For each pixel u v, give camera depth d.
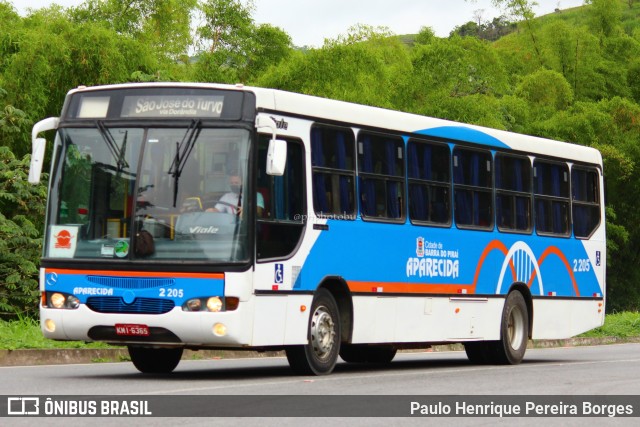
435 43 48.94
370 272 17.38
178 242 14.80
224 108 15.08
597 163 24.28
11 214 32.12
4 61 36.50
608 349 29.16
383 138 17.97
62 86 36.25
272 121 14.91
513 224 21.36
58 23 36.72
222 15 57.38
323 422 10.63
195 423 10.34
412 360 22.95
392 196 18.08
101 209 15.18
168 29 51.91
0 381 14.71
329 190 16.56
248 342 14.74
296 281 15.70
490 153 20.81
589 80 65.12
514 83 68.94
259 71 57.25
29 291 30.28
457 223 19.69
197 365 19.22
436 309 19.02
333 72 41.31
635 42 68.94
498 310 20.78
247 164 14.88
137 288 14.82
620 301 63.19
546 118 58.84
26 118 34.12
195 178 14.95
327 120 16.62
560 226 22.86
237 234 14.73
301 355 16.16
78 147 15.50
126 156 15.21
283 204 15.55
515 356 21.17
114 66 36.25
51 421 10.41
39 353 18.64
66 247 15.25
